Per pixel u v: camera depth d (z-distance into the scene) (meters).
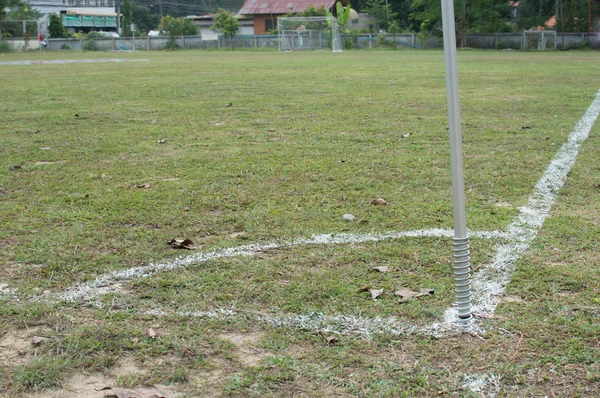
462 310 2.75
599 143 7.12
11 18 58.25
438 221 4.32
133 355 2.58
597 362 2.47
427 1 51.25
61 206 4.77
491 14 48.84
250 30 69.12
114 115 9.92
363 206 4.68
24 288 3.26
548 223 4.25
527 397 2.26
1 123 9.07
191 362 2.52
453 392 2.29
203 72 21.02
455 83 2.68
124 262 3.63
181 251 3.80
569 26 47.78
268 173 5.74
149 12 94.62
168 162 6.29
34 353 2.61
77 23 81.50
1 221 4.40
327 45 51.25
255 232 4.12
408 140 7.35
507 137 7.53
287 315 2.93
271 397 2.27
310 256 3.67
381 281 3.29
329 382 2.36
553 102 11.16
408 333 2.74
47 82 17.03
